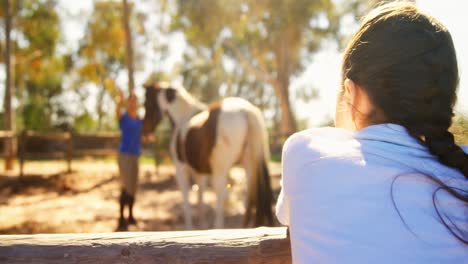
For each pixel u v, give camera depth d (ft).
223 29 62.44
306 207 2.99
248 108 16.15
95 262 4.18
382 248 2.70
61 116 113.50
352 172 2.90
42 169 40.24
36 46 74.02
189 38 65.92
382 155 2.92
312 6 57.16
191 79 106.83
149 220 21.63
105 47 68.59
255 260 4.30
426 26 2.97
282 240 4.34
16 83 82.07
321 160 3.02
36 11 66.64
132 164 19.38
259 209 15.12
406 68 2.90
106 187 32.55
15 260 4.11
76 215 22.85
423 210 2.77
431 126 2.93
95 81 73.10
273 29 59.41
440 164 2.92
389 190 2.81
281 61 69.72
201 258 4.26
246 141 15.84
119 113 19.20
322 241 2.85
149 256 4.24
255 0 56.70
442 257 2.70
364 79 3.04
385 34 2.99
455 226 2.75
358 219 2.79
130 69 40.06
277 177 36.81
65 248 4.19
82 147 57.31
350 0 59.62
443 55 2.92
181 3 57.72
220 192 16.15
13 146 40.81
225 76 100.27
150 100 18.94
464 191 2.84
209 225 20.75
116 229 19.70
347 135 3.15
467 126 3.24
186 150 17.08
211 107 17.02
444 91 2.92
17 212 23.63
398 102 2.95
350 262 2.72
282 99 70.79
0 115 84.99
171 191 31.27
